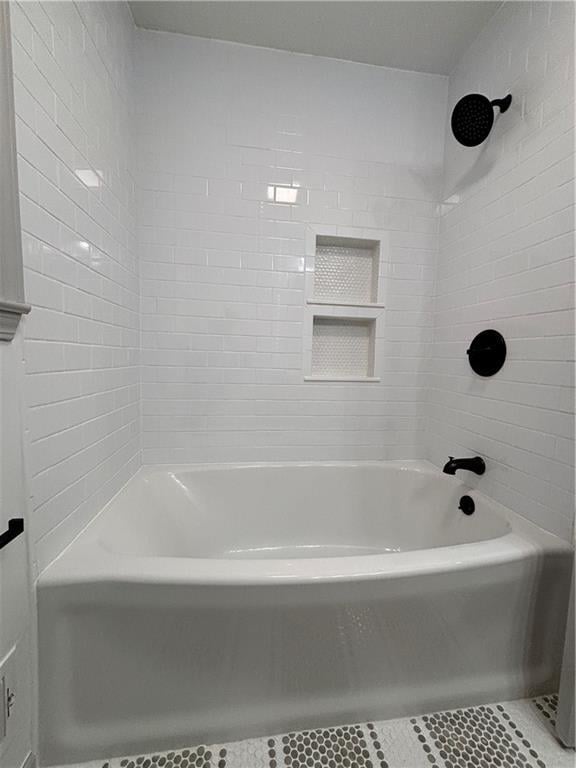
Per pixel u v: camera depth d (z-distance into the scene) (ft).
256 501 5.56
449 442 5.42
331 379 5.82
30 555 2.52
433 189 5.76
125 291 4.56
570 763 2.85
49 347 2.76
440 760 2.85
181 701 2.84
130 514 4.14
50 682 2.68
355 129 5.49
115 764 2.78
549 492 3.61
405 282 5.83
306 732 3.01
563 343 3.47
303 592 2.77
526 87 3.99
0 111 2.11
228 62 5.09
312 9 4.54
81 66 3.25
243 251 5.39
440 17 4.62
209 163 5.18
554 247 3.59
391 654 3.04
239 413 5.64
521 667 3.34
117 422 4.34
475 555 3.12
